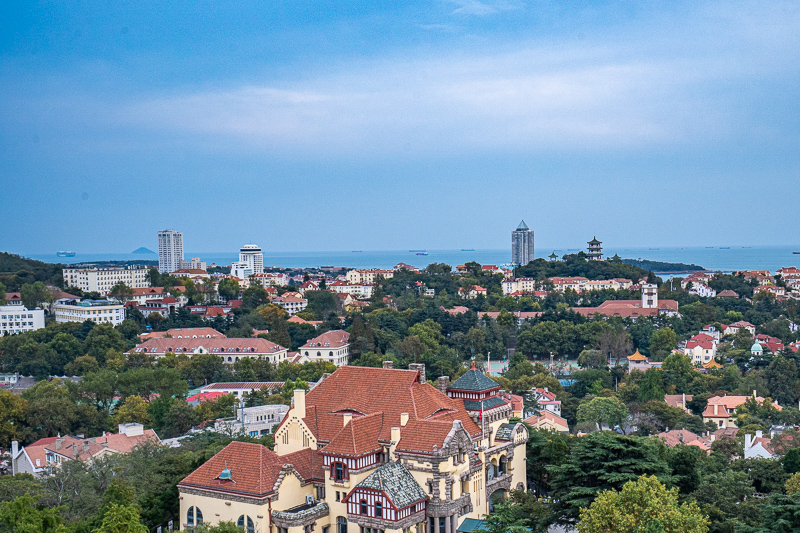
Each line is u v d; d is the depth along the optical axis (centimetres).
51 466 15975
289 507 11038
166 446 15750
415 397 12306
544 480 14062
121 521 9131
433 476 11044
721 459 16188
